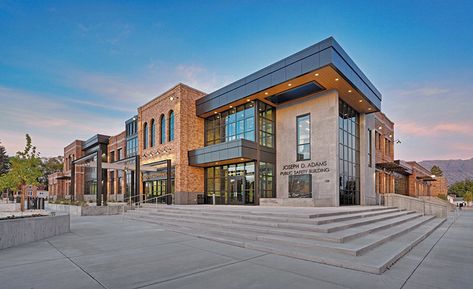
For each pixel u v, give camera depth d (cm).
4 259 742
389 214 1614
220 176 2638
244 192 2392
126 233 1205
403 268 659
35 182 2012
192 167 2702
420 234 1127
